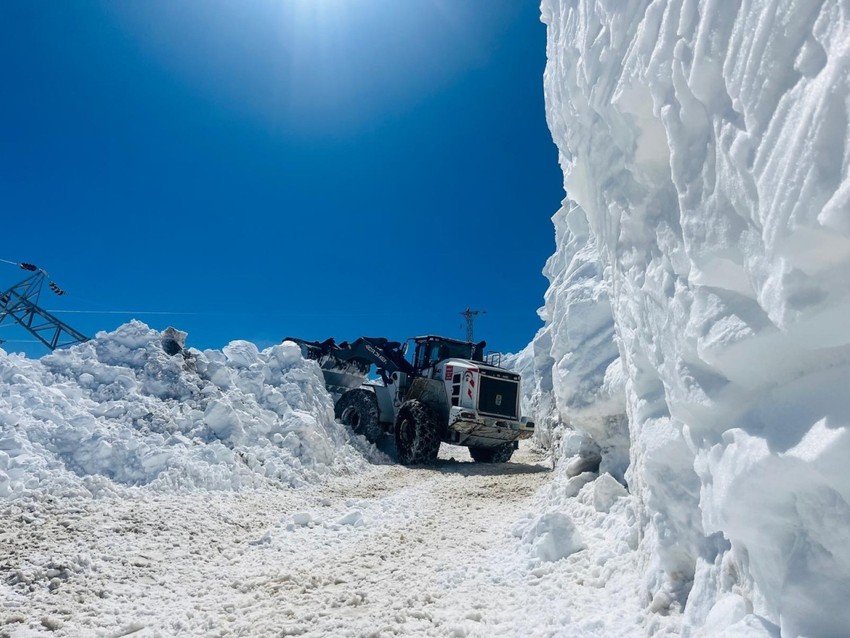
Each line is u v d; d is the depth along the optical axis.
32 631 2.87
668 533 2.58
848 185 1.08
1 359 6.83
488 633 2.76
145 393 7.63
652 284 2.36
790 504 1.44
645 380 2.87
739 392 1.65
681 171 1.87
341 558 4.25
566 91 4.22
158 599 3.38
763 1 1.43
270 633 2.84
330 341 12.96
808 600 1.38
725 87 1.62
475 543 4.48
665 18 2.08
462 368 10.33
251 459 7.18
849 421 1.21
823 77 1.21
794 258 1.24
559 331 5.80
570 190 4.55
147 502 5.30
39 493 4.88
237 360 10.01
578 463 5.60
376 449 10.70
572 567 3.55
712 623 1.92
